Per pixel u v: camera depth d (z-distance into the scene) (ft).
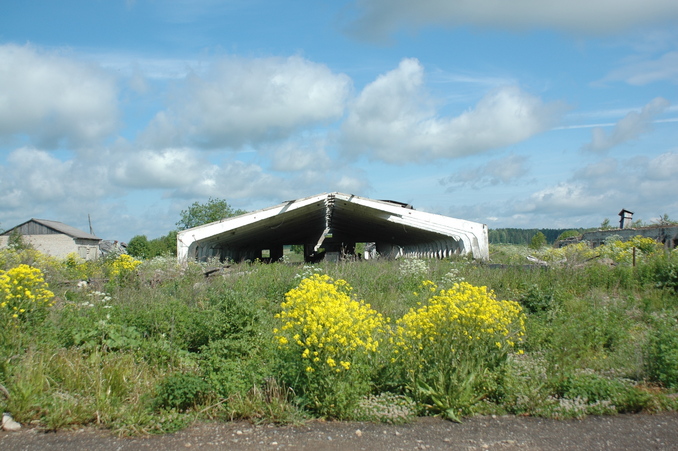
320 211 119.34
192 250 89.61
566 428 19.47
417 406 21.31
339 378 20.77
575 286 47.57
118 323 29.01
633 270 50.57
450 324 22.39
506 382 22.02
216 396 21.76
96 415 19.90
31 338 25.53
